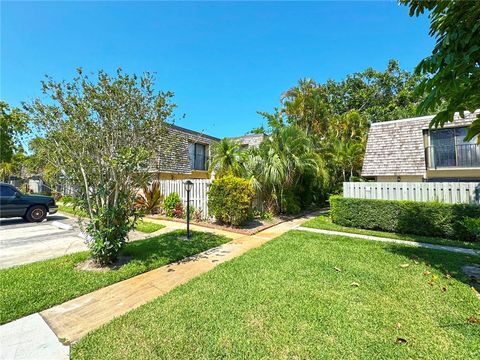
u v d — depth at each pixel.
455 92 3.26
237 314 2.76
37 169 8.08
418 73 3.49
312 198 14.16
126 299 3.25
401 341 2.25
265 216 9.73
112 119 4.55
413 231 7.05
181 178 16.77
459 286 3.45
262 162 9.98
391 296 3.16
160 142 5.30
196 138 17.73
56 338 2.40
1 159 16.42
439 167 12.86
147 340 2.32
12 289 3.42
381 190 8.32
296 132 10.75
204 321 2.62
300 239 6.44
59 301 3.13
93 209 4.57
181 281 3.85
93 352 2.16
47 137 4.33
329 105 23.47
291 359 2.05
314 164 10.55
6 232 7.82
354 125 20.61
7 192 9.42
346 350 2.14
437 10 3.25
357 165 16.91
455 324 2.52
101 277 3.88
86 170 4.53
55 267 4.33
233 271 4.08
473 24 2.86
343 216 8.43
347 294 3.22
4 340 2.37
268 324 2.55
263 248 5.54
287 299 3.09
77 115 4.26
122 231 4.54
